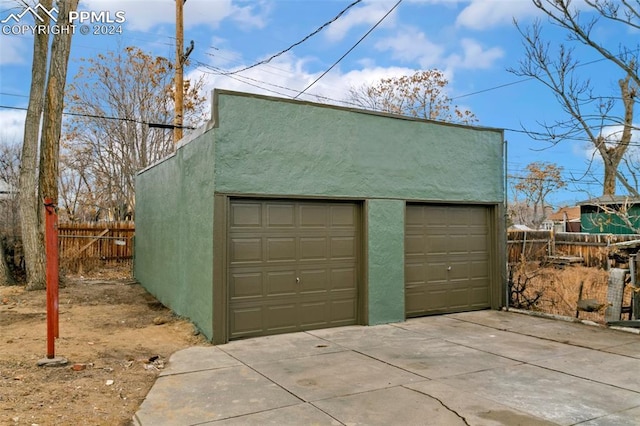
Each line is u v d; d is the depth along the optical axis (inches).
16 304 397.7
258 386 203.5
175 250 376.5
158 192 449.1
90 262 637.9
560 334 307.4
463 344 280.4
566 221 1307.8
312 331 313.4
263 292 300.5
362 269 335.9
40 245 469.1
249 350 264.2
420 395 192.2
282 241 308.3
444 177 375.2
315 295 319.6
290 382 209.0
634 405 182.5
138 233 564.1
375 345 277.1
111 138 937.5
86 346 264.4
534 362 242.2
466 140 388.8
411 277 361.4
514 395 192.9
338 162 326.3
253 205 299.0
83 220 1149.7
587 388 201.9
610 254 369.4
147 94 922.7
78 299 434.0
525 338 296.2
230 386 203.3
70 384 200.1
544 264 662.5
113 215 1042.7
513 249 761.0
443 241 379.9
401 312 348.2
